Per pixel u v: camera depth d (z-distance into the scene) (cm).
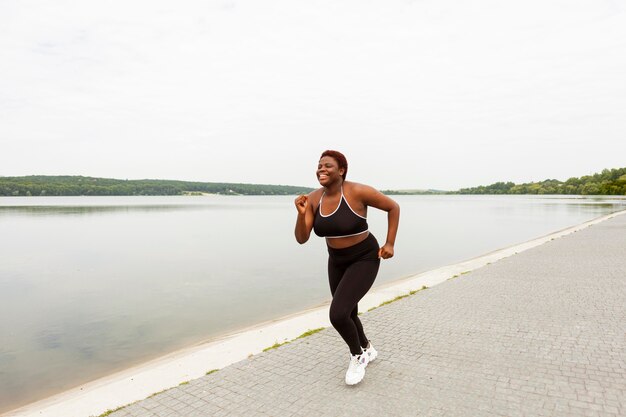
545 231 3159
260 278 1380
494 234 2970
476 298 740
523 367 421
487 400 351
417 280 999
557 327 555
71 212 6562
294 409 348
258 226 3891
